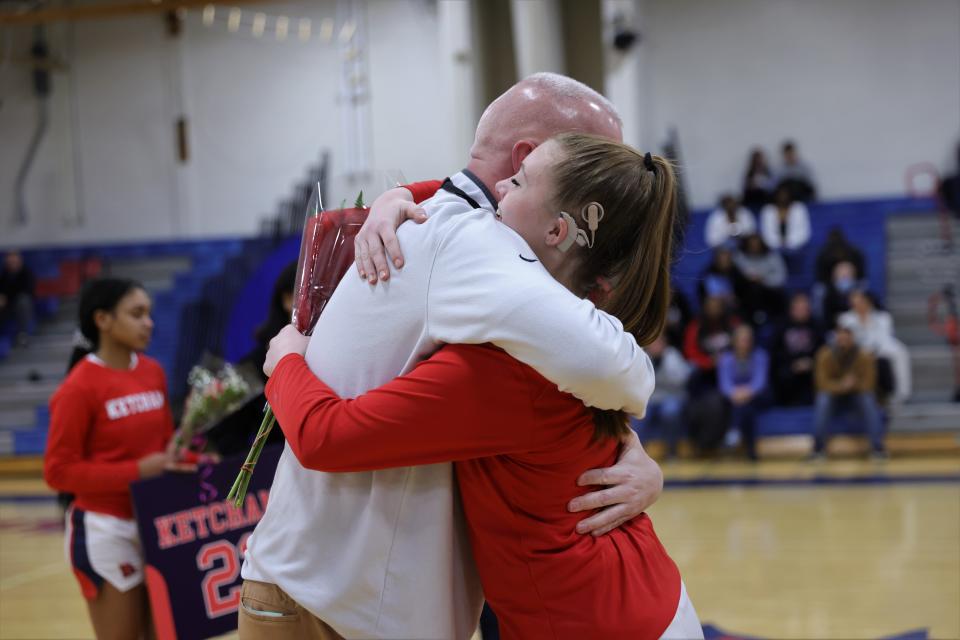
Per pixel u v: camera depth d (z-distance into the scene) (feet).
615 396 4.51
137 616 8.90
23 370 39.68
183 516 8.41
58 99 45.39
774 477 24.84
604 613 4.70
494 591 4.89
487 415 4.47
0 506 26.45
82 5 44.98
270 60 43.65
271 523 5.07
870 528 17.75
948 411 29.12
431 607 4.75
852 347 27.48
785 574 14.56
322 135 43.16
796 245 35.47
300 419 4.54
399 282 4.67
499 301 4.35
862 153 39.14
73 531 8.82
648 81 40.75
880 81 38.96
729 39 40.11
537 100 5.19
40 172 45.37
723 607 12.82
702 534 17.79
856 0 39.01
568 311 4.38
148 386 9.48
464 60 34.30
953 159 38.32
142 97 44.80
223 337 37.01
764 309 32.32
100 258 43.34
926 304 34.17
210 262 42.83
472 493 4.82
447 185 5.26
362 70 42.57
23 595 15.33
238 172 44.04
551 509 4.78
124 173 45.01
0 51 45.16
